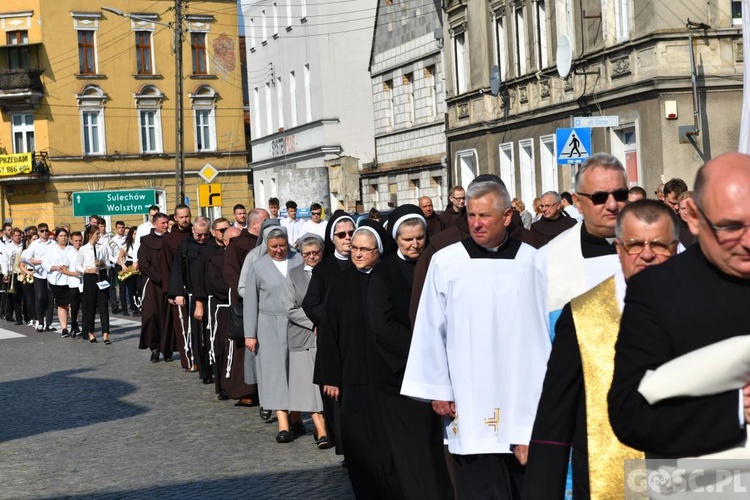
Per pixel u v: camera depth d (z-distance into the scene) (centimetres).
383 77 5266
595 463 470
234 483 1054
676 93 2809
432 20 4678
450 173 4416
